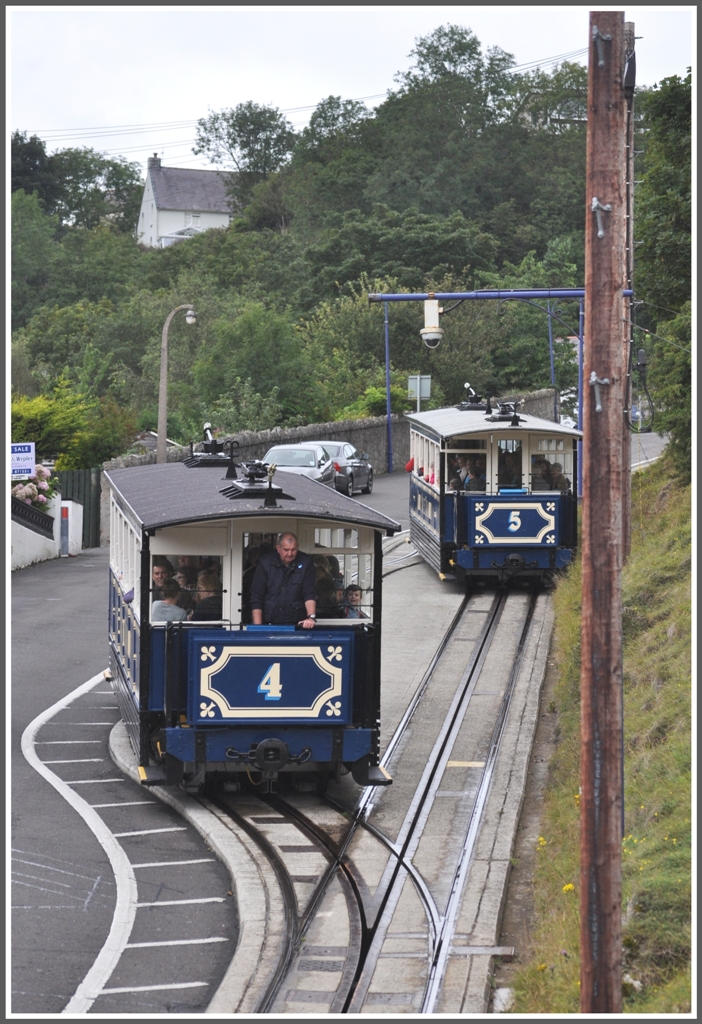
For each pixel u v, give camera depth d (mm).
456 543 41688
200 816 21516
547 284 131375
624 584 30828
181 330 109375
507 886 18672
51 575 50781
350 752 21547
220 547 21859
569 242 144375
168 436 81812
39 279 158125
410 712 28672
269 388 88750
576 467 42219
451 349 114125
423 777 24047
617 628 13773
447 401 112750
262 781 22531
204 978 15484
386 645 35469
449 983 15086
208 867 19484
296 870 18969
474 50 178625
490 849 19859
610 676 13727
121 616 26734
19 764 25156
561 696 28734
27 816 21797
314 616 21672
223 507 21641
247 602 22062
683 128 40031
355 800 22781
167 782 21703
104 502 61312
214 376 89062
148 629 21875
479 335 116750
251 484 22859
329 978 15328
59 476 60688
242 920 16953
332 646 21219
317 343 107312
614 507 13836
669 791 19531
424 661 33531
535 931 16875
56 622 40312
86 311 128375
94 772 24641
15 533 52188
